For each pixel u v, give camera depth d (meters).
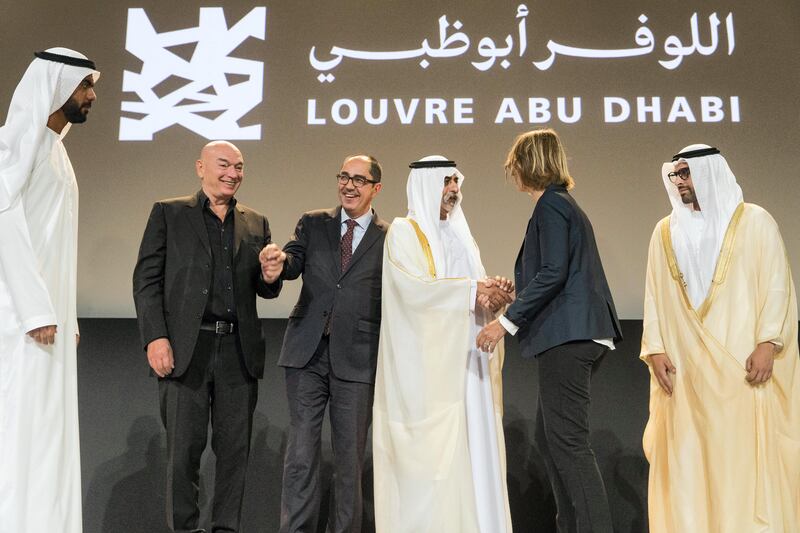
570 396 2.88
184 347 3.04
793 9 4.41
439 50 4.49
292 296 4.20
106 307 4.21
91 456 3.74
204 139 4.42
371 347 3.13
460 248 3.15
